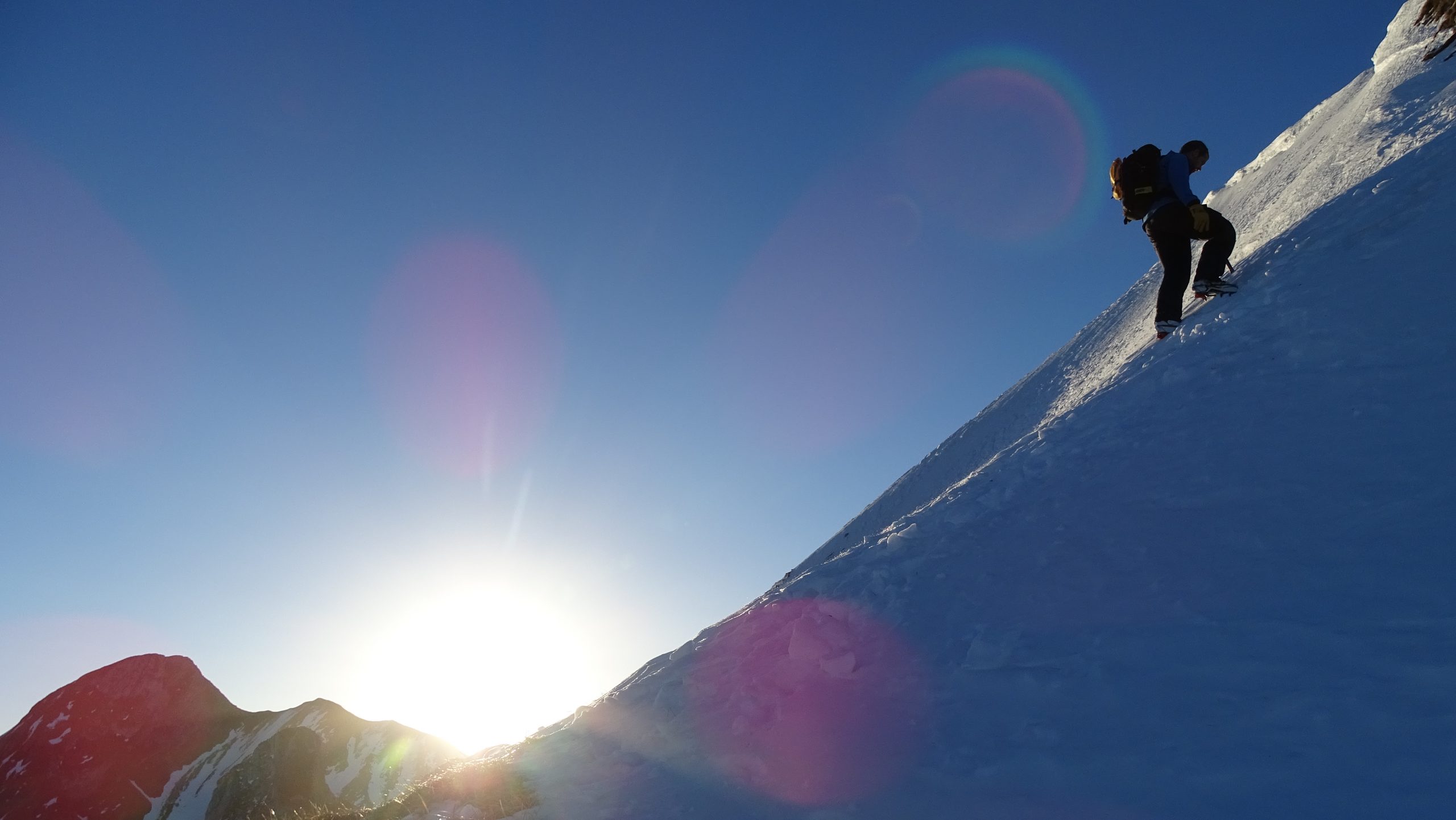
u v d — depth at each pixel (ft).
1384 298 20.72
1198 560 16.29
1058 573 18.97
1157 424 23.38
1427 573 12.44
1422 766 9.23
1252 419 20.20
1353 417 17.65
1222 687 12.42
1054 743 13.25
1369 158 33.27
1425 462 14.98
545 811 20.01
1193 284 30.60
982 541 23.38
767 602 29.19
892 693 18.01
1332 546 14.34
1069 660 15.39
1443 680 10.34
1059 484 23.91
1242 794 10.19
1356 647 11.74
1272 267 27.50
